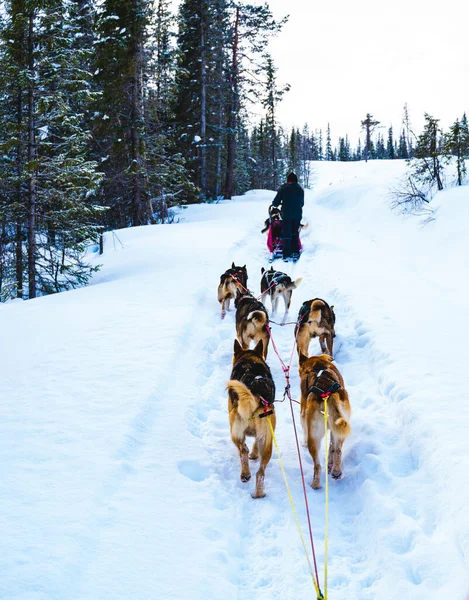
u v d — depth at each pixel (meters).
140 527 3.61
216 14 30.61
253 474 4.62
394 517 3.70
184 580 3.14
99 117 22.59
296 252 14.32
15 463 4.22
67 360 6.73
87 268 15.23
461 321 7.88
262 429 4.27
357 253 15.01
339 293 9.92
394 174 31.05
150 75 23.62
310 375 4.89
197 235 18.75
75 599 2.88
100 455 4.40
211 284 11.59
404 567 3.23
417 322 7.85
